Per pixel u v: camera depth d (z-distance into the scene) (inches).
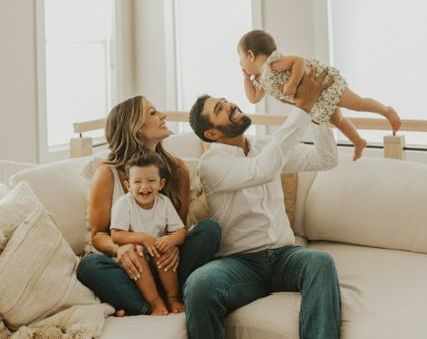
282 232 90.0
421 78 154.3
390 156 115.8
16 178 94.0
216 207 90.9
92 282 82.0
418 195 100.9
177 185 93.7
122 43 193.5
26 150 162.1
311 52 168.6
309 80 85.4
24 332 73.1
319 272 78.5
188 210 95.7
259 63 94.0
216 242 85.8
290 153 85.8
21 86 159.9
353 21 161.6
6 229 79.4
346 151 156.9
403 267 94.0
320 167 93.4
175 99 196.5
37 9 163.6
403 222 101.2
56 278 78.5
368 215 104.0
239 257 88.4
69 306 78.8
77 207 97.7
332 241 109.2
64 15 179.0
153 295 82.3
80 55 185.2
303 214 111.3
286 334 77.5
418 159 148.8
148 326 77.1
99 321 76.5
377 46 159.0
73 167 101.7
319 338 73.7
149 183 86.1
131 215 86.8
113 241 86.1
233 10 186.5
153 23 194.7
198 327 76.8
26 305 75.6
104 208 89.5
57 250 80.7
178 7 194.7
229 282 81.0
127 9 195.0
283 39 172.2
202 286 77.5
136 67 199.0
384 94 159.6
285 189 111.7
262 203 89.4
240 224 89.6
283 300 83.4
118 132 92.6
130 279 82.8
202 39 192.4
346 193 106.4
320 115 89.9
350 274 92.5
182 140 125.3
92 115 190.2
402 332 73.9
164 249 84.0
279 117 131.6
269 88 92.4
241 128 89.0
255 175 83.9
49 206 94.4
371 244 104.3
